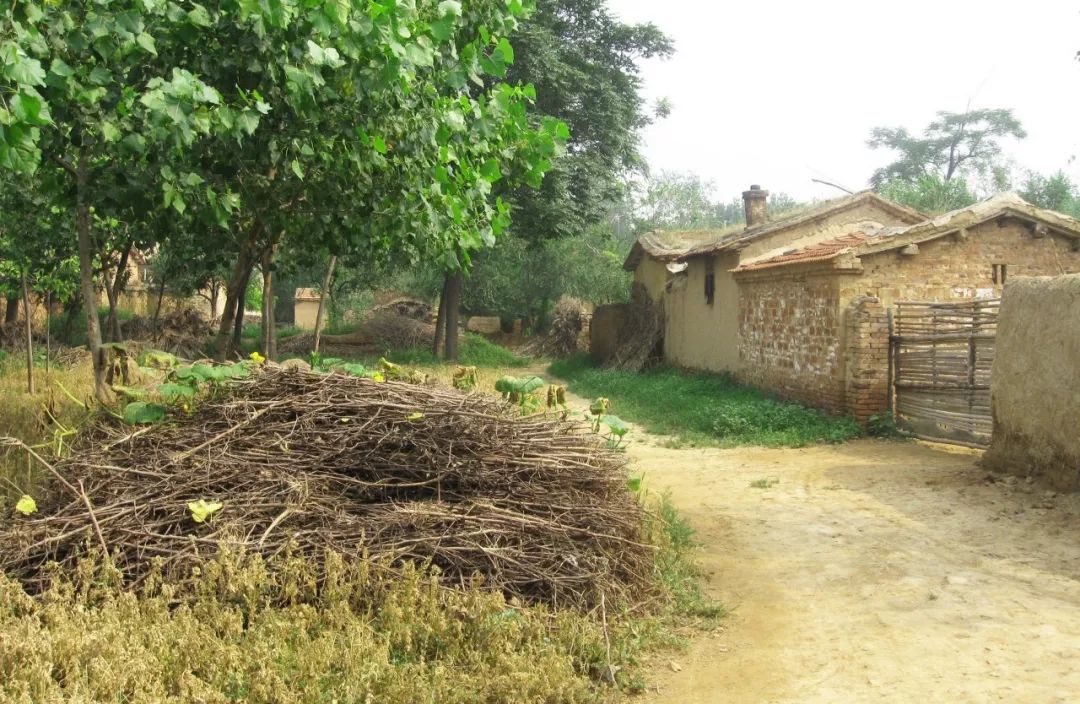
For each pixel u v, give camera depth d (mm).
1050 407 8766
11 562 4754
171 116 5441
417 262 9133
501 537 5352
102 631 4012
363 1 6094
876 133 49469
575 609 5098
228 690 3900
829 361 14219
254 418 5750
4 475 6504
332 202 7762
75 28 5527
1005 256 14500
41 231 12531
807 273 14945
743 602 6078
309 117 6801
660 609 5668
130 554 4871
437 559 5207
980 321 11797
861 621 5566
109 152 6480
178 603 4621
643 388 19578
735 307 18875
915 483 9602
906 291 14133
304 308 44031
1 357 18656
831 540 7566
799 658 5027
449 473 5617
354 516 5238
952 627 5359
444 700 4043
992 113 47375
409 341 32906
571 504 5680
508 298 39094
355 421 5816
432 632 4578
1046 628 5258
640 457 12250
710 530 8125
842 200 18938
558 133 7789
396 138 7512
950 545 7211
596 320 29078
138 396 6395
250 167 7234
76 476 5367
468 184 7926
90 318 7121
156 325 24203
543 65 21703
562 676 4301
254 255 8695
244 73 6594
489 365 30688
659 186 49438
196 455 5484
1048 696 4348
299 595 4746
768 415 14156
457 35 7691
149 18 5922
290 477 5375
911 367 12945
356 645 4207
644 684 4676
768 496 9453
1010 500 8492
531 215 23938
